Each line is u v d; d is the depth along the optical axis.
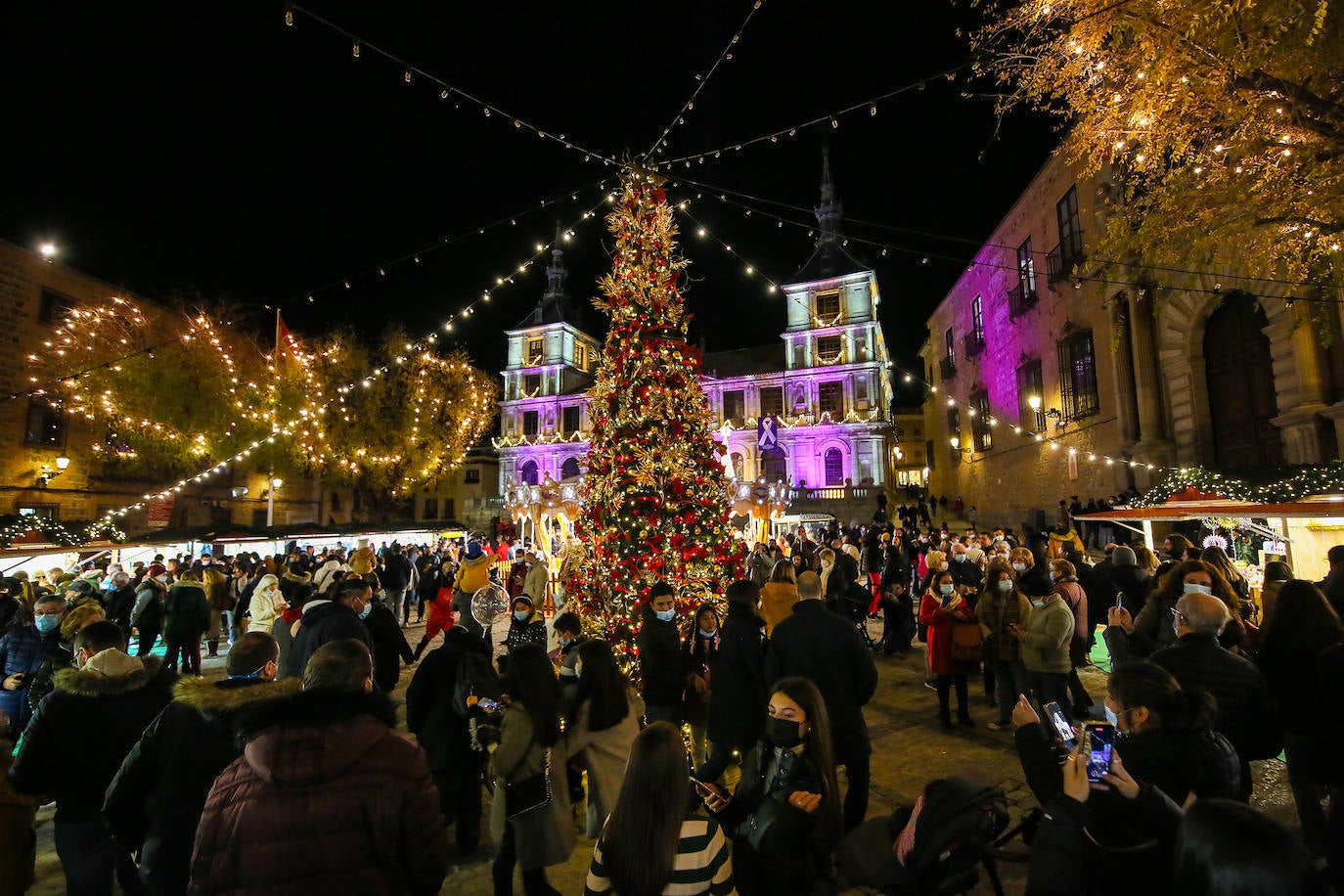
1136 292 18.39
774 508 11.17
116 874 3.85
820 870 2.87
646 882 2.22
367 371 34.50
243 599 12.12
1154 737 2.85
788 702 3.03
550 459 57.66
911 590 14.59
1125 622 5.43
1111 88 7.04
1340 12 5.64
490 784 5.01
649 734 2.44
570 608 7.47
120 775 3.10
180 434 26.61
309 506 40.84
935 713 7.71
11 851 3.37
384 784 2.28
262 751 2.25
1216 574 5.48
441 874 2.37
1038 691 6.37
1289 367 13.55
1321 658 3.53
